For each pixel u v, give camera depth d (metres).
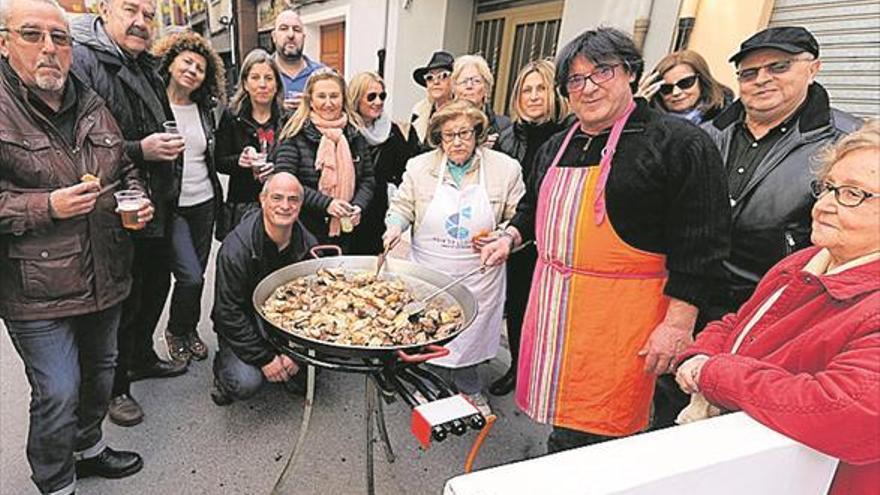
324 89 2.54
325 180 2.54
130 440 2.05
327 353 1.30
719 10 2.76
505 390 2.57
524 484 0.66
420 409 1.10
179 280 2.51
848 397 0.72
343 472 1.97
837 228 0.86
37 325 1.45
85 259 1.49
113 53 1.94
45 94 1.37
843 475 0.88
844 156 0.86
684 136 1.27
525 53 4.42
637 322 1.42
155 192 2.09
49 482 1.57
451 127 1.99
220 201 2.80
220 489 1.84
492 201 2.07
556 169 1.51
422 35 4.96
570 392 1.53
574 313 1.46
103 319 1.64
